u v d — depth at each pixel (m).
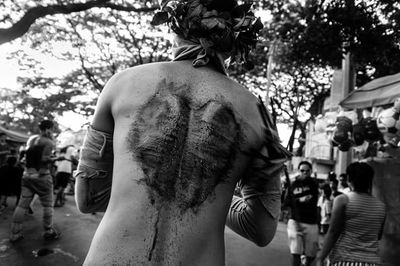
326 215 8.76
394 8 5.92
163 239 0.95
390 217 4.52
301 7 7.60
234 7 1.24
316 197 5.61
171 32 1.28
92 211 1.19
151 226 0.95
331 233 3.47
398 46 6.82
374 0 6.08
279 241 8.21
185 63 1.20
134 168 1.01
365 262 3.29
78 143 10.33
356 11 6.47
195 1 1.20
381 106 4.90
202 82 1.15
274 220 1.17
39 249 5.48
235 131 1.10
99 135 1.13
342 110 5.57
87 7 7.22
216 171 1.05
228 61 1.33
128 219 0.96
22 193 5.90
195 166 1.03
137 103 1.08
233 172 1.08
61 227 7.04
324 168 18.81
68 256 5.25
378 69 8.12
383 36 6.68
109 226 0.97
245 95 1.20
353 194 3.47
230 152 1.08
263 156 1.11
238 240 7.50
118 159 1.04
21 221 5.91
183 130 1.05
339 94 9.48
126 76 1.16
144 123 1.06
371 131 4.71
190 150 1.04
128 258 0.92
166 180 1.00
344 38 7.17
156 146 1.02
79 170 1.14
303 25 7.75
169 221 0.97
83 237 6.37
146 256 0.93
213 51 1.20
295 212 5.55
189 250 0.96
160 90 1.10
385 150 4.79
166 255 0.94
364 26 6.70
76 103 18.42
